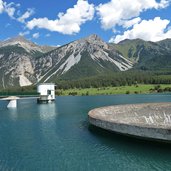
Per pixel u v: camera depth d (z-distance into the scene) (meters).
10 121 74.62
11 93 134.88
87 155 39.75
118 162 36.34
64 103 147.75
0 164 36.62
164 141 40.53
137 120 73.88
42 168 34.84
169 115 76.62
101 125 50.34
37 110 106.62
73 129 59.78
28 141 49.16
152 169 33.72
